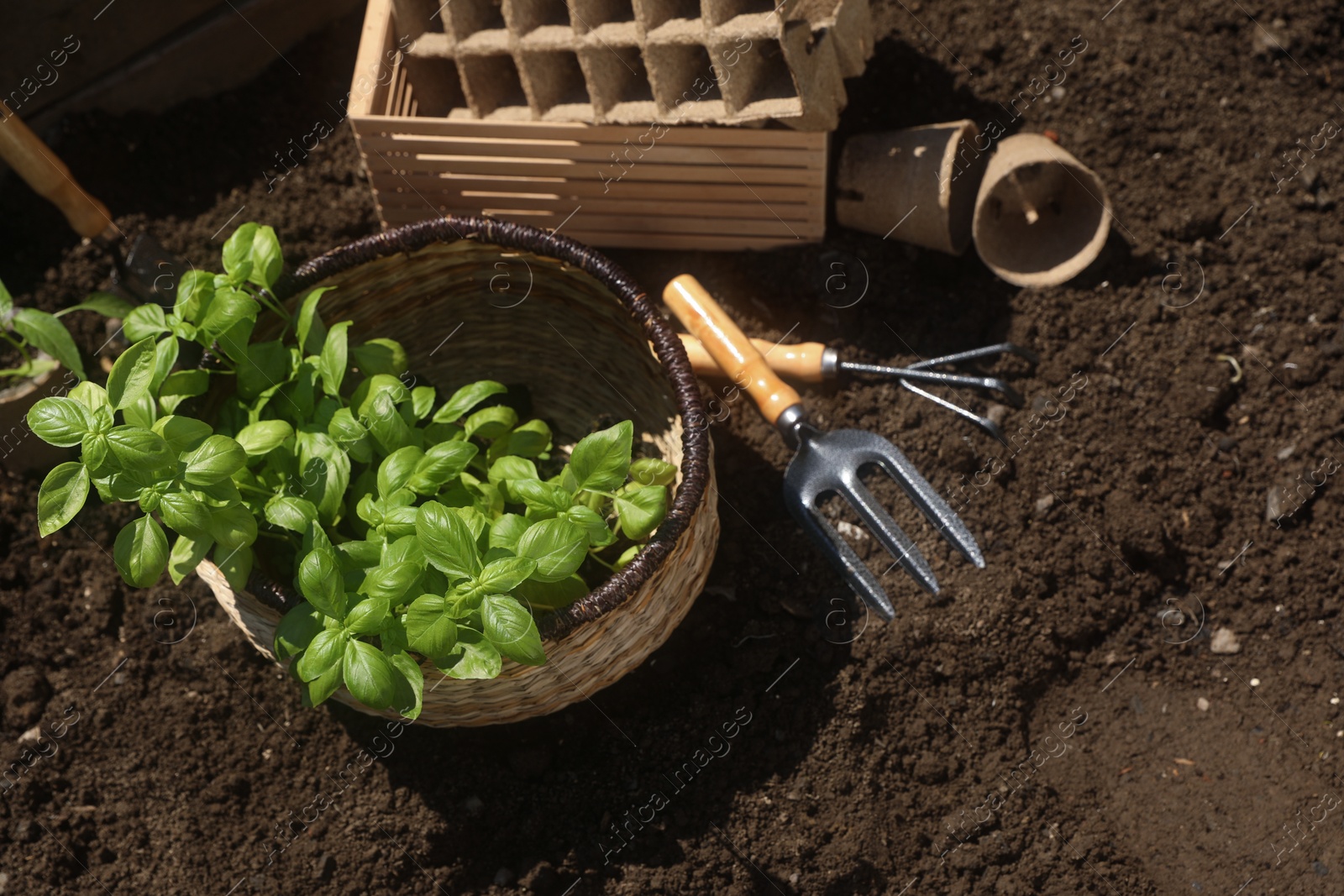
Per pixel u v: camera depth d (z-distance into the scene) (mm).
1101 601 1694
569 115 1671
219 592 1562
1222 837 1640
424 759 1668
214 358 1559
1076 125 1786
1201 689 1692
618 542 1636
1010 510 1704
